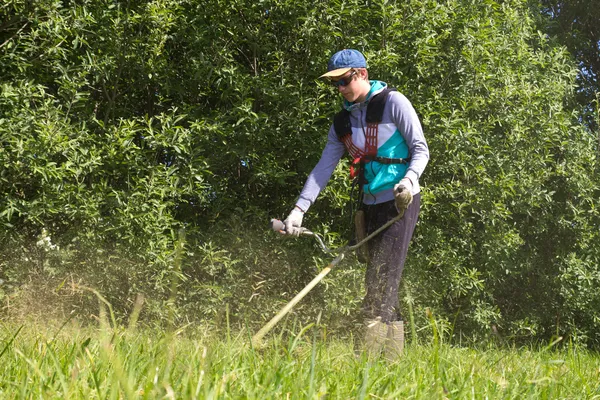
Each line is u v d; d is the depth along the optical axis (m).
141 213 8.30
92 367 2.62
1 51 8.62
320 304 9.01
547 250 11.98
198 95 9.55
